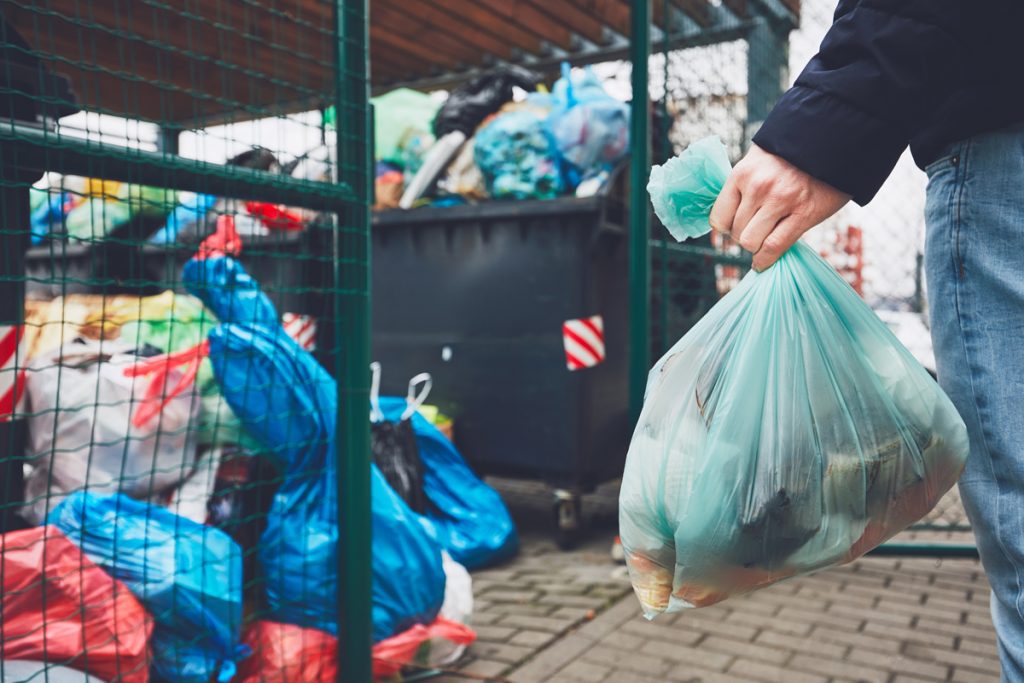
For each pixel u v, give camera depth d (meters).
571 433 3.72
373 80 5.84
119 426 2.12
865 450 1.01
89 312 2.54
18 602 1.57
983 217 0.97
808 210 0.95
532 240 3.81
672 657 2.50
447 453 3.63
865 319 1.05
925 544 3.32
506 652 2.53
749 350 1.03
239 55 4.19
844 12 0.99
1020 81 0.93
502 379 3.90
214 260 2.21
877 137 0.92
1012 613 0.98
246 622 1.93
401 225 4.14
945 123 1.00
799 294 1.05
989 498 0.99
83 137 1.58
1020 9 0.90
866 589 3.13
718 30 3.99
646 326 3.50
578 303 3.71
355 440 2.04
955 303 1.00
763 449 1.01
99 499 1.87
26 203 1.69
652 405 1.09
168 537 1.86
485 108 4.18
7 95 1.66
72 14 3.48
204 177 1.73
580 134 3.77
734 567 1.03
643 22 3.42
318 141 2.00
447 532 3.43
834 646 2.58
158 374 2.20
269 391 2.09
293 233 2.56
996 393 0.97
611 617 2.84
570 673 2.38
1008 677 0.99
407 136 4.36
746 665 2.44
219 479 2.24
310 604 2.05
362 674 2.04
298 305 2.61
